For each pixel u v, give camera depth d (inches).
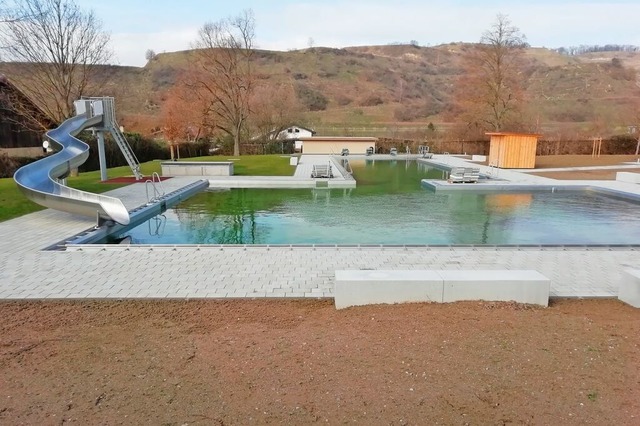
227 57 1215.6
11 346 138.6
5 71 679.1
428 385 111.6
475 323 147.4
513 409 102.1
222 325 155.9
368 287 168.6
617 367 119.9
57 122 696.4
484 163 927.0
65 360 128.7
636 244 292.8
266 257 247.3
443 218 400.2
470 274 177.2
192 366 124.2
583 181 606.2
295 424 97.7
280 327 153.2
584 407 102.7
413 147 1357.0
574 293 193.9
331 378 115.9
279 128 1456.7
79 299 184.7
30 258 243.4
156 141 1124.5
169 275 215.9
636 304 176.2
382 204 470.6
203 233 346.3
